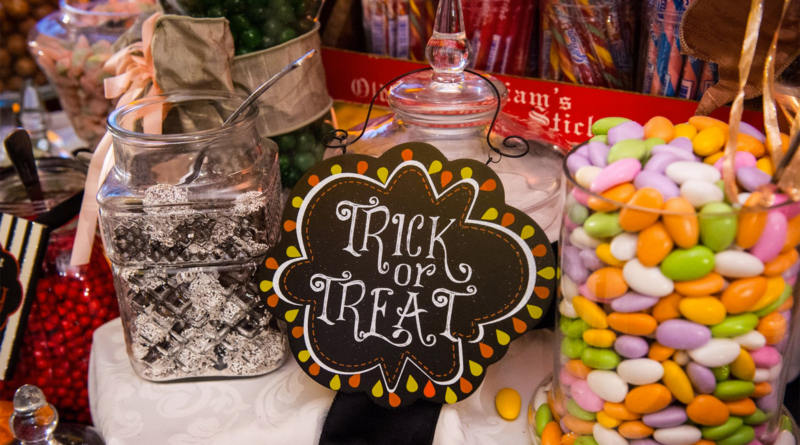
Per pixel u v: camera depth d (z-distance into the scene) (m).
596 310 0.54
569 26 0.80
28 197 0.90
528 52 0.88
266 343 0.74
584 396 0.57
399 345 0.67
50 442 0.73
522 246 0.63
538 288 0.63
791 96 0.60
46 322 0.89
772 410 0.57
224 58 0.78
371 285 0.67
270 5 0.79
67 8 1.00
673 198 0.49
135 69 0.81
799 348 0.69
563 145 0.79
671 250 0.49
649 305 0.51
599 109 0.78
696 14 0.60
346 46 0.99
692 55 0.63
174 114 0.77
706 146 0.53
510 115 0.81
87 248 0.82
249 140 0.71
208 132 0.66
